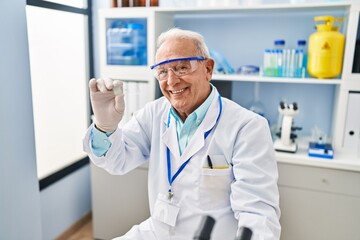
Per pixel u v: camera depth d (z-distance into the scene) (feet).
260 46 7.69
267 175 3.62
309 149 6.32
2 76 5.28
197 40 3.69
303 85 7.56
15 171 5.70
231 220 3.85
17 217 5.83
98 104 3.67
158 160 4.29
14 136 5.62
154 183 4.26
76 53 8.44
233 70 7.75
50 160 7.78
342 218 6.22
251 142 3.76
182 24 8.14
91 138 3.90
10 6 5.33
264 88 7.82
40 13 7.14
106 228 7.67
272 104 7.85
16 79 5.57
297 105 6.91
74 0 8.20
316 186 6.24
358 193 6.04
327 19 6.22
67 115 8.27
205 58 3.77
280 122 7.36
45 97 7.50
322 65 6.29
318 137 7.25
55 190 7.68
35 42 7.08
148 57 7.13
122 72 7.37
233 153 3.89
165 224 4.00
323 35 6.19
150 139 4.56
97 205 7.63
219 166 3.83
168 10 6.84
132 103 7.36
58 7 7.45
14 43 5.47
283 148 6.47
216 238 3.73
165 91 3.87
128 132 4.42
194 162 3.91
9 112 5.48
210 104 4.03
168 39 3.68
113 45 7.43
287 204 6.46
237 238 3.16
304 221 6.43
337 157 6.21
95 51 8.91
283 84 7.68
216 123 4.01
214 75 6.95
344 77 6.15
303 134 7.75
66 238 8.06
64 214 8.05
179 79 3.68
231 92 7.60
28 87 5.84
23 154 5.85
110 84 3.49
